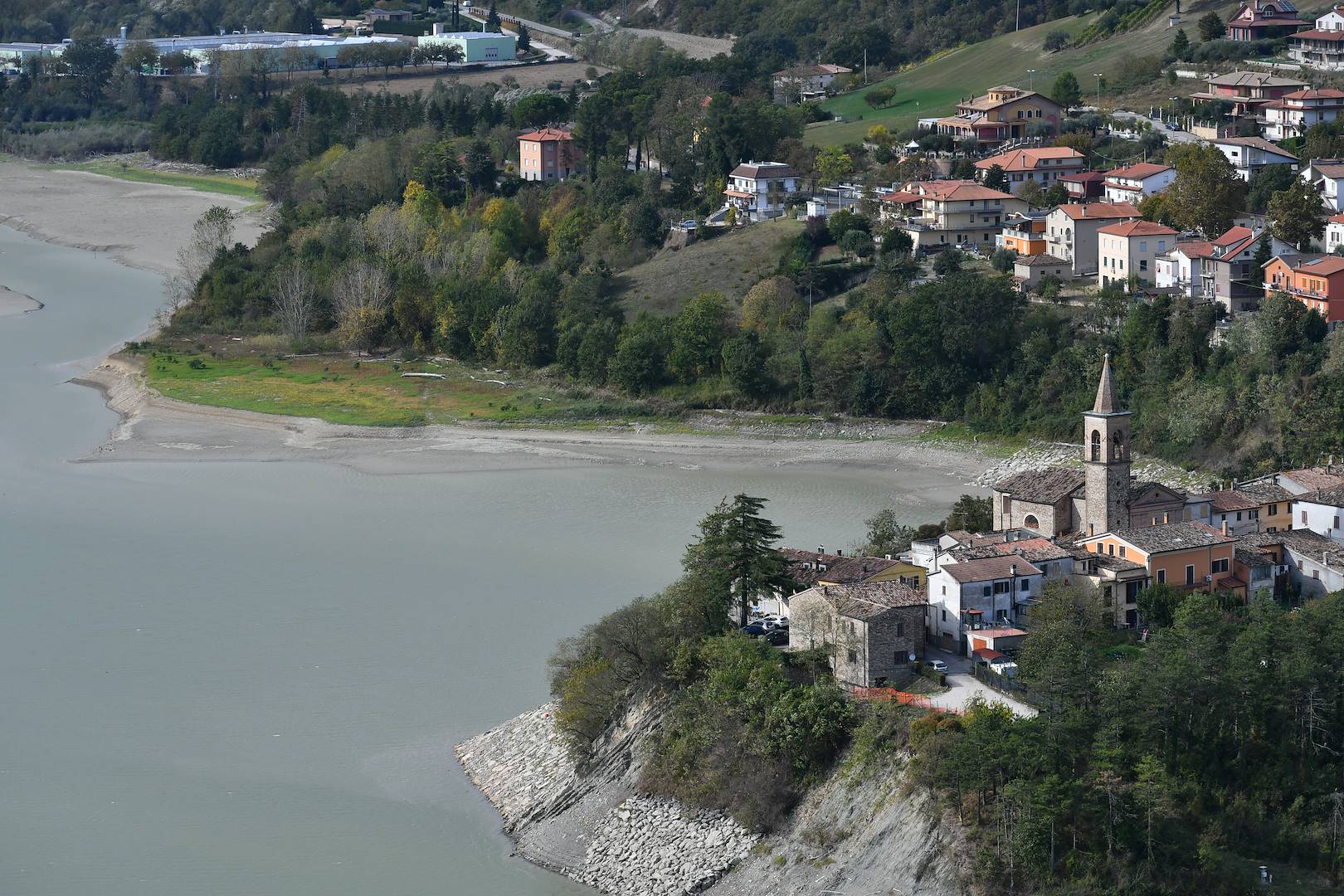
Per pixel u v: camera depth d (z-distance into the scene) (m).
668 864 180.88
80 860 185.62
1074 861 162.25
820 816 178.25
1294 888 160.50
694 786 187.75
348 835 190.12
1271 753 172.12
